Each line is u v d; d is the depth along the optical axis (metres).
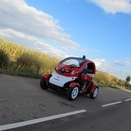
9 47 16.64
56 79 8.01
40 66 13.09
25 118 4.77
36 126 4.45
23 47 18.39
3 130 3.89
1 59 10.80
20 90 7.26
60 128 4.68
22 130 4.09
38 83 9.69
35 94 7.30
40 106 6.04
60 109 6.28
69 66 8.20
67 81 7.87
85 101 8.59
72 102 7.70
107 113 7.34
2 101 5.55
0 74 9.13
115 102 10.38
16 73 10.16
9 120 4.42
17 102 5.80
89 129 5.10
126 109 9.02
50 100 7.04
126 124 6.35
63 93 8.79
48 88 9.09
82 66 8.41
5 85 7.37
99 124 5.71
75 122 5.39
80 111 6.63
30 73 11.41
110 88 18.75
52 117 5.32
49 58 17.00
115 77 32.41
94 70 9.25
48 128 4.50
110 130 5.39
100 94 12.12
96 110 7.43
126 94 17.25
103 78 21.64
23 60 12.29
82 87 8.88
